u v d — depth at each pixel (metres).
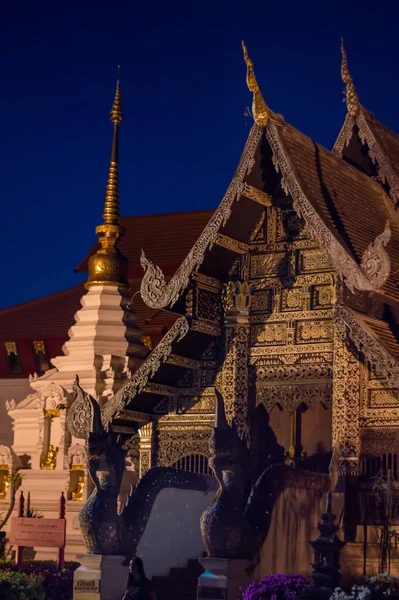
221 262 21.58
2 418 42.38
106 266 34.06
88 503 19.69
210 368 21.91
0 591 19.92
